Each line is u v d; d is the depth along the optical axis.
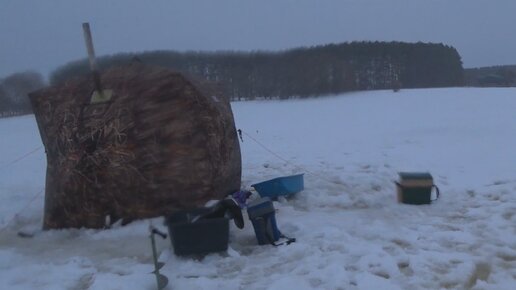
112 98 8.11
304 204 9.09
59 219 7.98
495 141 15.58
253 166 13.83
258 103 49.06
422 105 35.50
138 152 7.84
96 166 7.87
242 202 8.50
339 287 5.47
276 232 6.90
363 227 7.45
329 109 38.72
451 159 13.23
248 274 5.94
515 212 8.13
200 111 7.99
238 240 7.12
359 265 6.01
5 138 29.44
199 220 6.42
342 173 11.84
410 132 19.70
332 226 7.50
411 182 8.85
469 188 9.95
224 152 8.60
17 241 7.65
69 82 8.65
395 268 5.91
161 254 6.54
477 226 7.48
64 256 6.85
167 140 7.89
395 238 6.95
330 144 18.38
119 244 7.17
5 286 5.87
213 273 5.96
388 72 67.75
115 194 7.86
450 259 6.14
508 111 26.14
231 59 57.25
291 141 20.20
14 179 13.37
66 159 8.00
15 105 52.91
